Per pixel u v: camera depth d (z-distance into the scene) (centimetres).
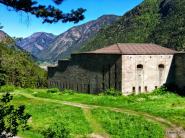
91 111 5653
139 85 7294
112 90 7244
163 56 7575
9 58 12962
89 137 4341
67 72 8819
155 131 4503
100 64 7606
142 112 5584
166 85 7588
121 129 4625
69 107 6072
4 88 7650
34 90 8856
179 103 6059
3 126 1272
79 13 1414
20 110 1305
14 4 1321
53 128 4362
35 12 1356
